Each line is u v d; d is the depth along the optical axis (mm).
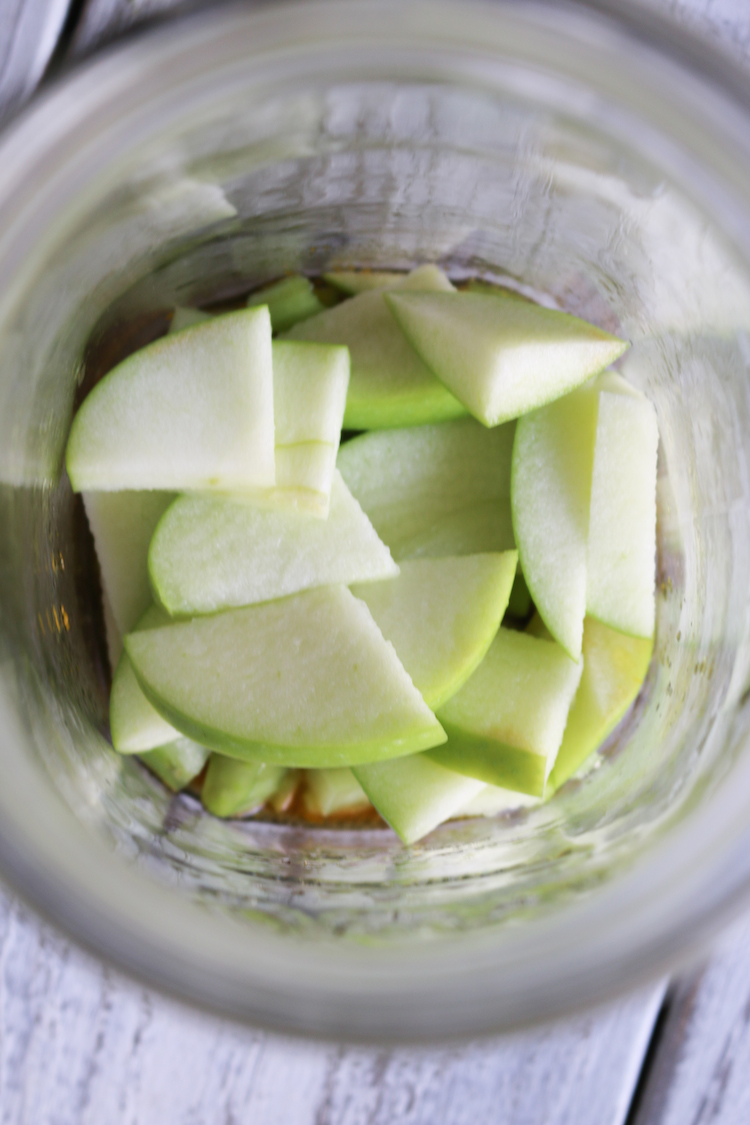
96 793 288
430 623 289
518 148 286
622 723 304
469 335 287
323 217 301
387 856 299
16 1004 329
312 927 281
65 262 276
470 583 289
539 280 309
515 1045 332
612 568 296
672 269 293
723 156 264
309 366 287
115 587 296
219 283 305
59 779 279
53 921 267
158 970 267
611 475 295
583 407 296
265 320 281
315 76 268
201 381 281
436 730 280
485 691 293
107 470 284
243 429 280
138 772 301
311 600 285
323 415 285
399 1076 332
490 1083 332
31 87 302
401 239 307
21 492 290
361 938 279
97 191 269
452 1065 332
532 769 289
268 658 283
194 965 269
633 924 271
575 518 295
